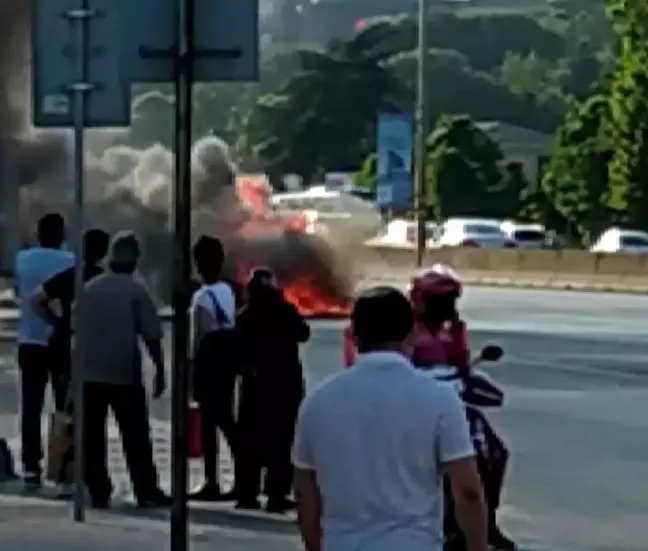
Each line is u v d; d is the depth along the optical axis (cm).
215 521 2231
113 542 2041
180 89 1502
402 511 958
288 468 2325
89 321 2291
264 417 2317
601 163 14375
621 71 13262
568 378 4428
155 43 1504
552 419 3556
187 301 1462
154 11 1508
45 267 2447
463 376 1806
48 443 2422
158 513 2289
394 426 960
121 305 2284
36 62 1964
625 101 13238
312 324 6147
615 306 7850
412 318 998
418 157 9656
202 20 1502
